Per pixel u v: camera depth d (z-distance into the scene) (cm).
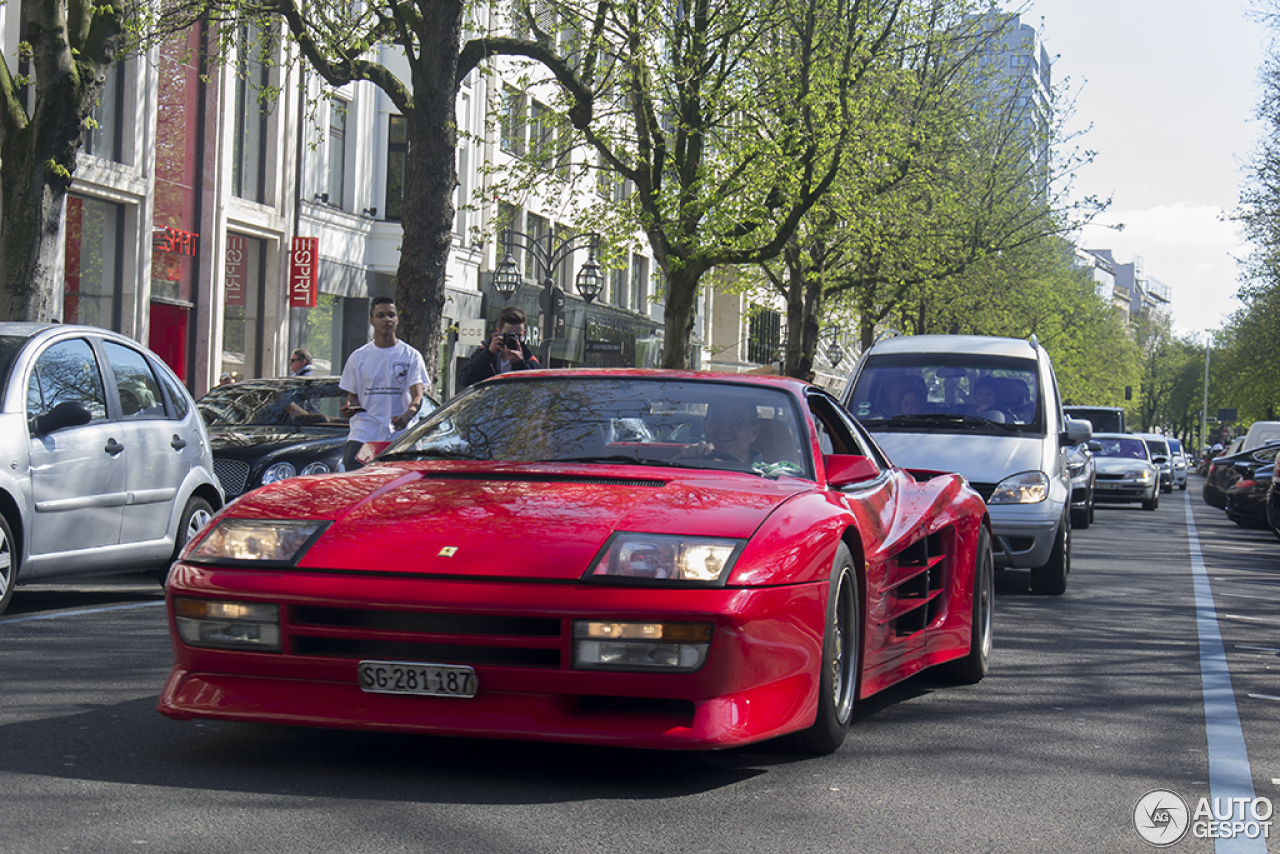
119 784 443
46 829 387
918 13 3103
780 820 429
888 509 617
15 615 859
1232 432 9156
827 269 3431
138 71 2373
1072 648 870
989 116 3888
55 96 1428
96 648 732
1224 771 530
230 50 2606
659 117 2539
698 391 586
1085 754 552
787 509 492
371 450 587
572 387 594
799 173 2431
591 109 2059
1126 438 3434
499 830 402
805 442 564
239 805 420
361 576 443
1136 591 1270
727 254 2450
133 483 937
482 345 1151
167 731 527
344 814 414
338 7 1941
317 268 2867
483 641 434
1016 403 1245
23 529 836
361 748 506
